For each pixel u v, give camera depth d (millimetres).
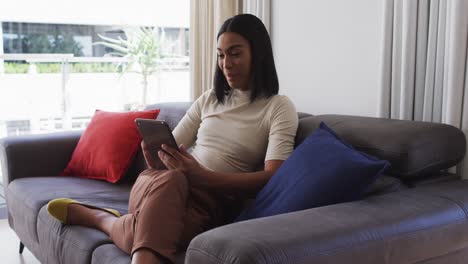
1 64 3621
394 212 1261
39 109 3771
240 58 1854
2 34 3828
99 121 2588
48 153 2568
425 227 1250
